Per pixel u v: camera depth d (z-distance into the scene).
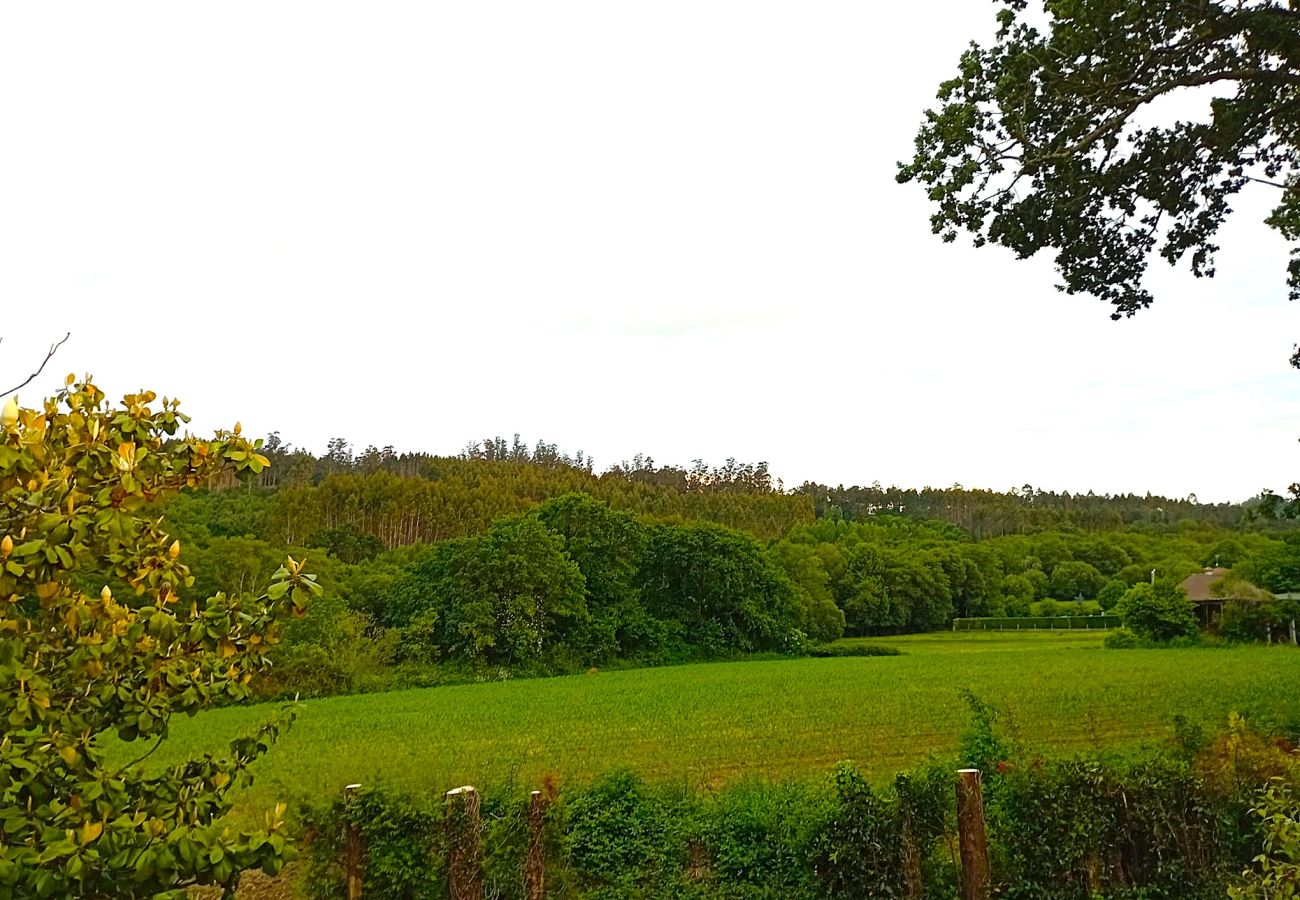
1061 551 127.81
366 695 42.59
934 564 103.56
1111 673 40.19
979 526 172.50
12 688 3.89
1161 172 14.47
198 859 4.12
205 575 55.97
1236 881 8.79
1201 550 106.12
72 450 3.93
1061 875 9.16
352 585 63.59
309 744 26.30
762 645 68.50
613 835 10.90
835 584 97.44
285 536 87.88
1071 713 26.52
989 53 14.66
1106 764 9.80
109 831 3.97
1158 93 13.72
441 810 9.41
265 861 4.42
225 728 30.81
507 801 10.41
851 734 24.97
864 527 132.38
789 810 10.70
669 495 157.00
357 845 9.23
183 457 4.52
